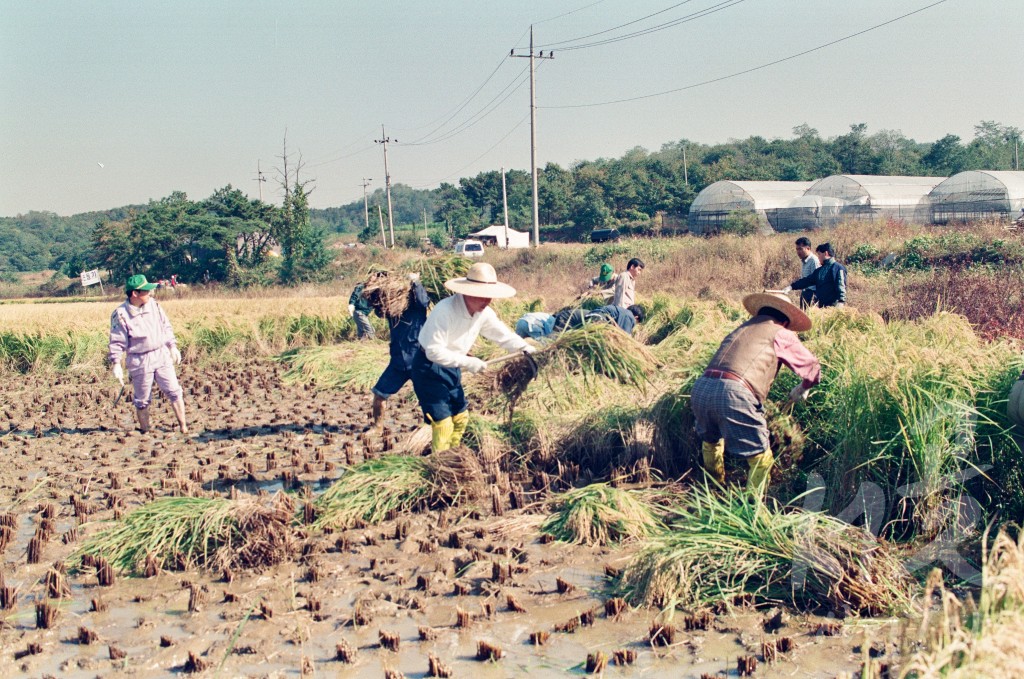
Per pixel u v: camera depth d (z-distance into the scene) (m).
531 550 4.91
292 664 3.71
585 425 6.61
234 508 5.16
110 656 3.81
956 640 2.60
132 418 9.40
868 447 5.03
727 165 85.81
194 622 4.15
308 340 15.01
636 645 3.75
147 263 53.84
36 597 4.54
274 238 51.81
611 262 27.55
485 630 3.95
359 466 6.02
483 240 69.81
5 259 116.50
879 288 14.70
